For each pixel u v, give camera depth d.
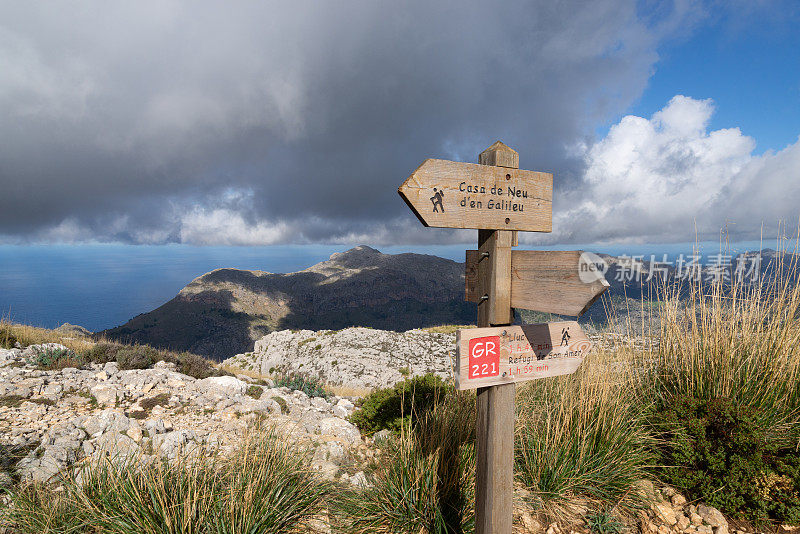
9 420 4.35
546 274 2.16
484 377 2.19
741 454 3.21
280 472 3.04
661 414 3.68
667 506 3.10
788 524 3.00
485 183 2.25
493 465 2.28
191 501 2.62
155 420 4.57
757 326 4.10
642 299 4.43
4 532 2.56
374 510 2.94
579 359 2.52
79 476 3.04
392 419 4.77
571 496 3.16
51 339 9.53
